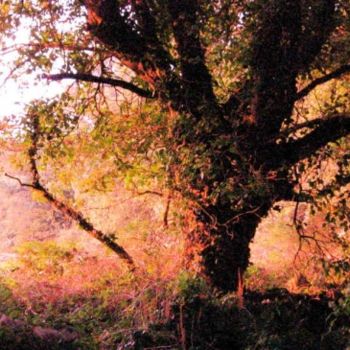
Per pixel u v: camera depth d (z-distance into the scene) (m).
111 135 11.95
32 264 13.42
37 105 11.73
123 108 12.20
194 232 11.53
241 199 10.41
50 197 13.68
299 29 10.27
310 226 12.84
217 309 9.51
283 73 10.41
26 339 7.49
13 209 23.09
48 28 11.62
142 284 11.24
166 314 9.37
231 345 9.28
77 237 17.48
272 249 17.05
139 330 8.98
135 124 11.84
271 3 9.96
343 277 10.70
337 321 10.00
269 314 10.03
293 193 10.92
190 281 10.03
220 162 10.75
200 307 9.43
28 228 19.72
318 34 10.54
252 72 10.46
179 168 10.95
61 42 11.62
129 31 10.95
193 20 10.68
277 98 10.55
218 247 11.36
